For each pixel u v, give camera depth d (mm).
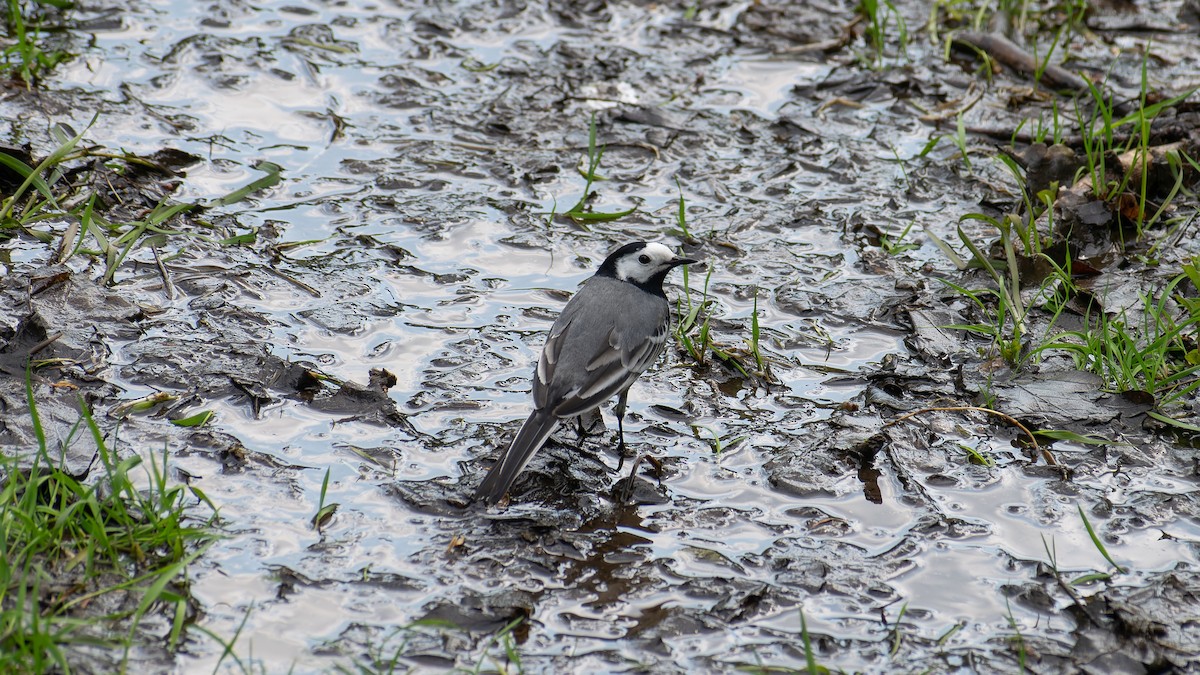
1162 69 18047
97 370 10859
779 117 16625
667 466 10344
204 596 8352
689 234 14055
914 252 13953
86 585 8266
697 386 11562
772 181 15281
